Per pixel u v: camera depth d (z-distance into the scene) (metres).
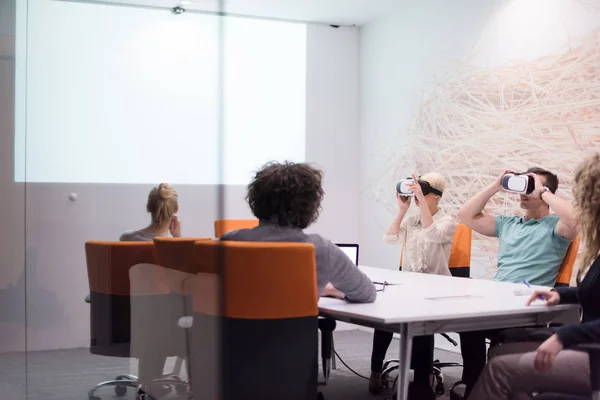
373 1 5.38
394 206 5.62
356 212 6.12
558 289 2.38
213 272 1.86
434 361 4.04
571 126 4.01
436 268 3.70
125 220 1.87
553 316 2.46
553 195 3.16
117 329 1.92
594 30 3.86
